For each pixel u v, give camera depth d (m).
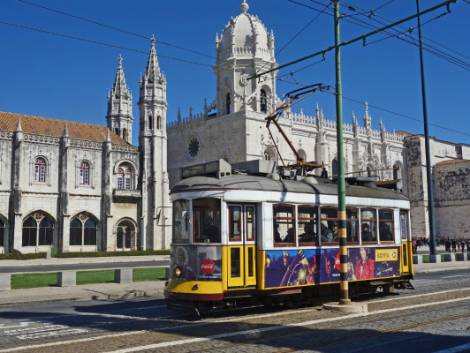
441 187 97.56
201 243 16.53
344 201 18.67
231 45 75.50
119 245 68.75
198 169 18.70
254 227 17.30
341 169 18.80
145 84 73.12
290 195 18.20
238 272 16.66
